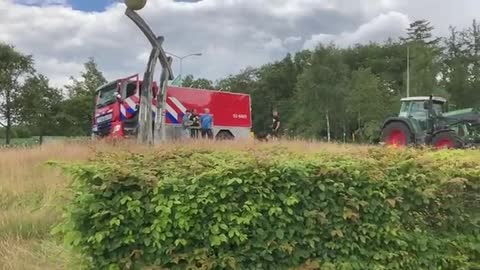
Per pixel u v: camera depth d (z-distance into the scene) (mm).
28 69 54219
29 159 12891
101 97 23109
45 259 6199
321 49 85875
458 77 82188
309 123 82938
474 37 87938
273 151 5219
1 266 6004
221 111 26766
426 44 91625
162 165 4719
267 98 105500
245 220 4445
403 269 4848
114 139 15539
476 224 5223
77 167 4438
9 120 53500
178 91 24906
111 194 4398
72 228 4367
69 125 55938
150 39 14391
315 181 4734
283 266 4625
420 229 5012
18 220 7582
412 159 5133
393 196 4887
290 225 4633
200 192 4457
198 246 4477
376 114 73250
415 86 77250
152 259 4406
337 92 81312
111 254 4387
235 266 4449
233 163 4637
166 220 4371
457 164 5359
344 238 4730
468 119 23266
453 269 5109
